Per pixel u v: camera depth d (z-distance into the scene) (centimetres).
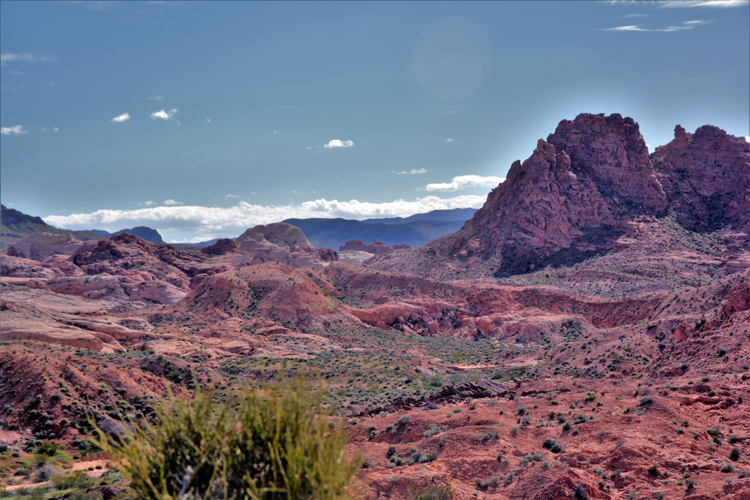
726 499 2388
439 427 4150
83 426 5950
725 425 3681
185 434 972
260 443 957
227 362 10994
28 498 3659
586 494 2597
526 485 2778
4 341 8581
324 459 934
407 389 8038
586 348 8244
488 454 3347
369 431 4406
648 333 7800
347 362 10656
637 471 2912
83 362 7294
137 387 6988
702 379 4631
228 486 928
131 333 12269
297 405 966
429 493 2620
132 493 975
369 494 2734
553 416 4128
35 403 6069
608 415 3872
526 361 10044
